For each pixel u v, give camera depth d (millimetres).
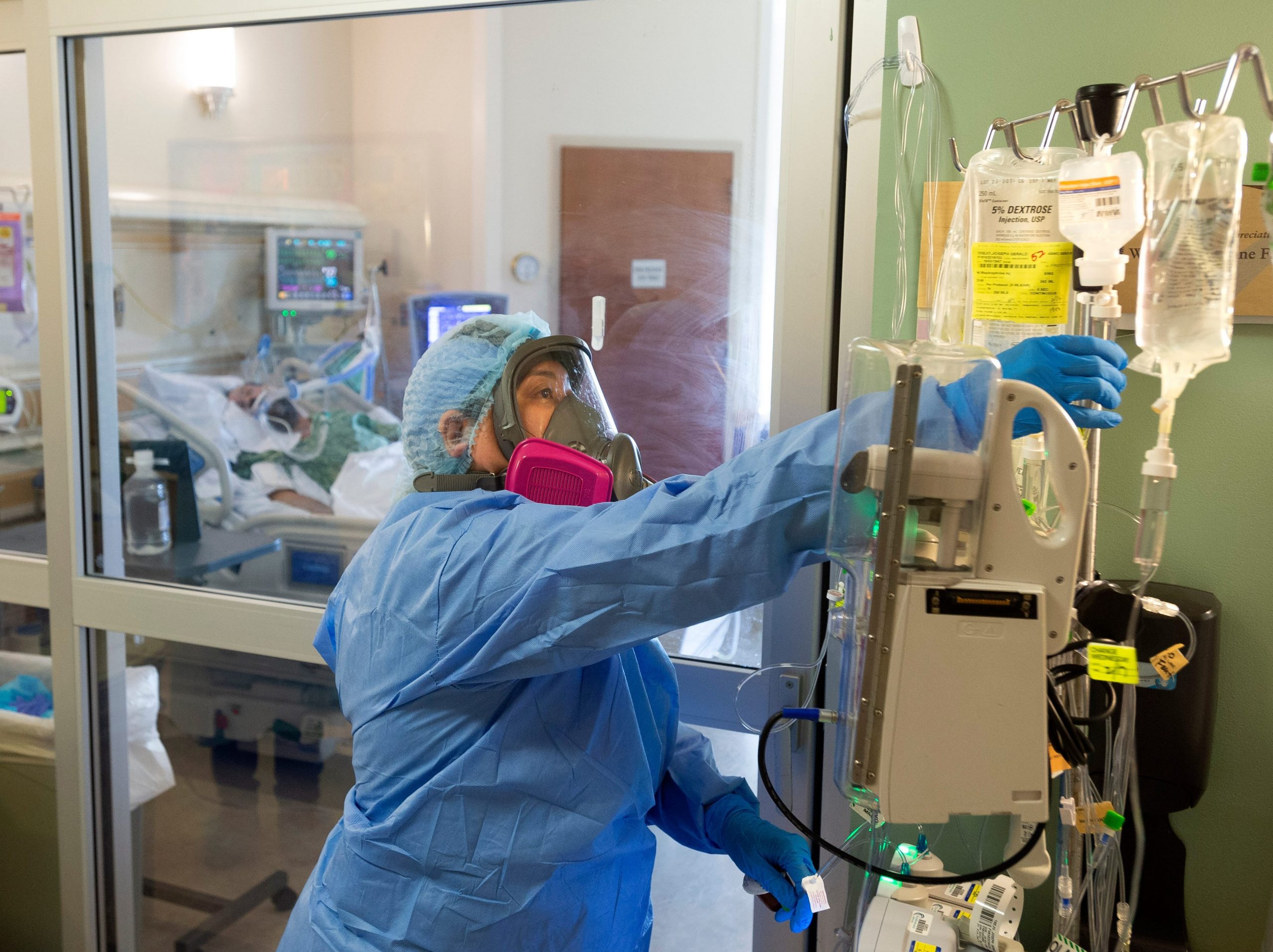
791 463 834
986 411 748
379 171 2678
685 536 858
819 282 1284
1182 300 756
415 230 2707
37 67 1661
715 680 1427
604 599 892
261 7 1531
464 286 2676
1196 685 1040
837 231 1288
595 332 1739
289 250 2438
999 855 1160
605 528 899
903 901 1027
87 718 1800
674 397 1714
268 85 2354
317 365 2451
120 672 1840
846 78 1265
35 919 1930
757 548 844
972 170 981
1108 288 875
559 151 2311
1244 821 1139
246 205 2322
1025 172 959
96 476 1790
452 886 1013
